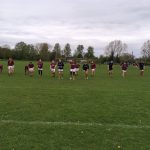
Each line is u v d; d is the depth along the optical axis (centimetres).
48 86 2688
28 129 1174
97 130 1188
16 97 1945
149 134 1152
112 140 1070
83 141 1055
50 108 1596
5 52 14675
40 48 16925
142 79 3931
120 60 15825
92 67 4284
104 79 3775
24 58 15238
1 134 1101
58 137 1088
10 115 1402
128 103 1819
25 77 3716
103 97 2045
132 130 1201
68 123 1282
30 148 973
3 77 3622
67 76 4125
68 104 1734
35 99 1884
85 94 2177
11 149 959
